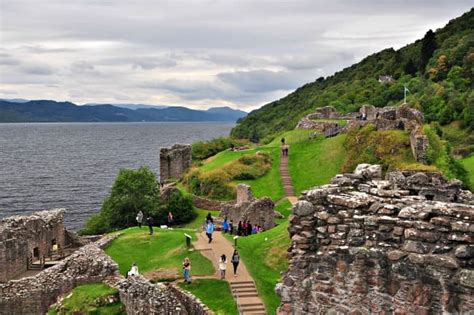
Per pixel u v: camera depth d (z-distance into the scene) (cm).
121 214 6347
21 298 3456
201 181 6988
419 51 15588
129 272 3253
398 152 5762
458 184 1680
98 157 19562
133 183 6444
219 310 2838
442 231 1156
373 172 1549
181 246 3953
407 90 10162
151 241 4206
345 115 9675
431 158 5372
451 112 9050
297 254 1396
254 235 4203
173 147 8981
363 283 1277
